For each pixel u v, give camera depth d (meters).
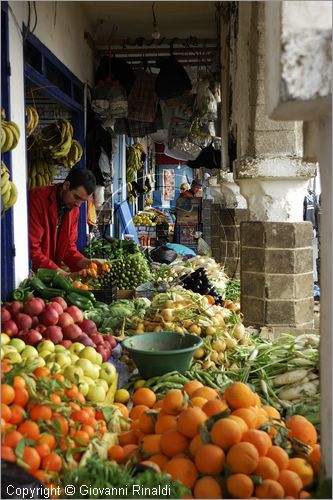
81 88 6.57
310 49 1.46
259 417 2.01
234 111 5.70
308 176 4.18
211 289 4.91
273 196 4.30
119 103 6.93
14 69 3.84
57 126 5.34
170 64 7.41
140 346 2.93
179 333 2.98
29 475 1.63
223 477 1.75
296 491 1.77
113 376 2.69
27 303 3.10
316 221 8.09
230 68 5.94
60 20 5.46
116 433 2.24
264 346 3.30
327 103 1.51
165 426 2.01
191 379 2.88
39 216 4.68
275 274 4.22
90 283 4.96
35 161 5.45
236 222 7.72
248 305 4.32
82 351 2.78
